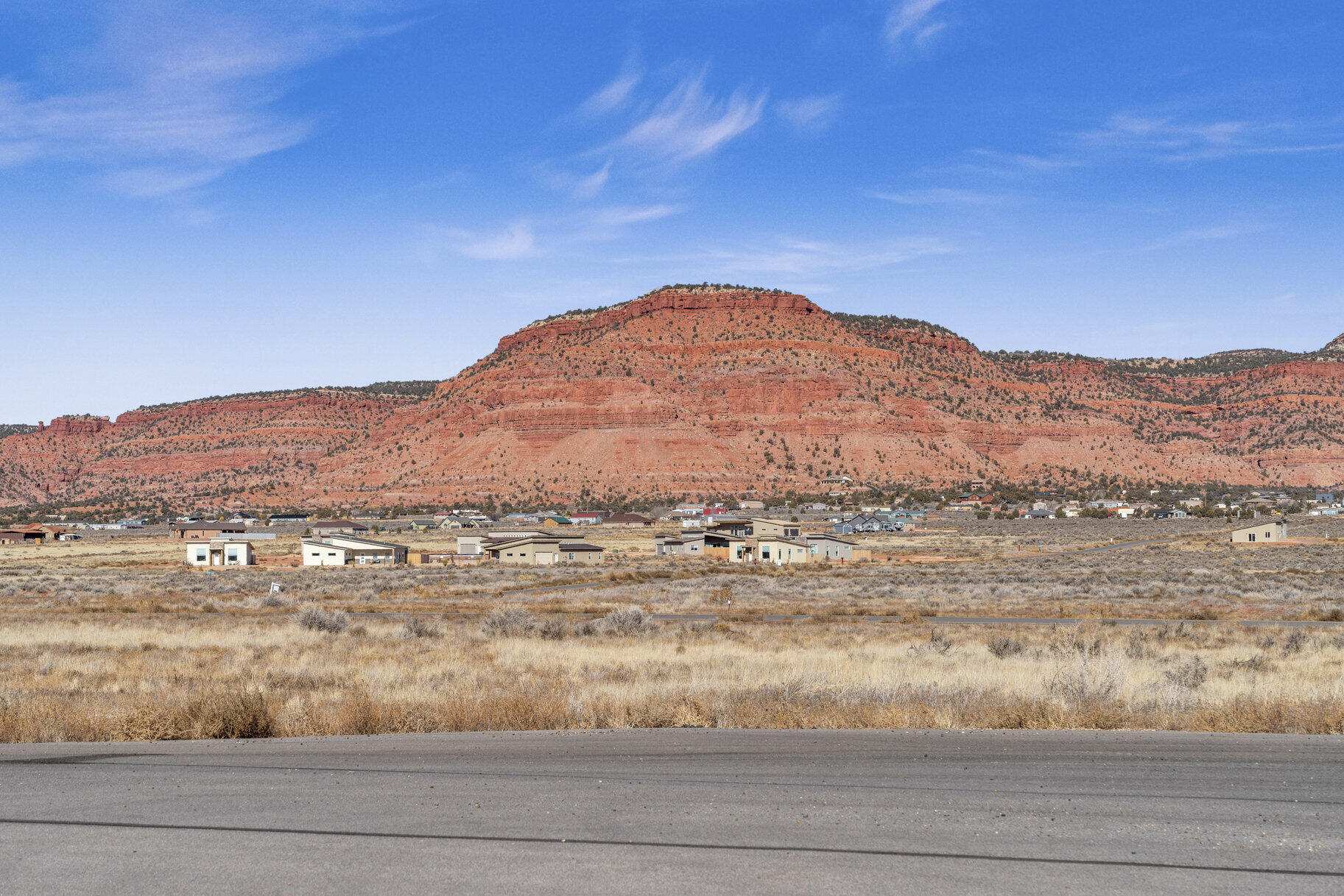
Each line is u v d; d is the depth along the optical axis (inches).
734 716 589.6
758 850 293.7
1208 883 264.1
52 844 300.7
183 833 312.3
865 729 556.4
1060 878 268.5
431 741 510.0
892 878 268.1
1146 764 426.0
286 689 761.6
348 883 263.9
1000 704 613.6
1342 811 341.4
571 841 303.0
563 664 950.4
